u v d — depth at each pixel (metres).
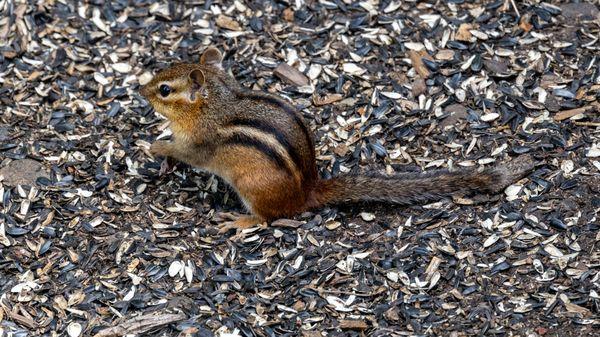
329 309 12.80
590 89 15.61
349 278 13.16
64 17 17.64
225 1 17.73
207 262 13.56
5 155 15.31
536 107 15.40
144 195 14.68
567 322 12.30
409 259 13.30
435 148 15.03
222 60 16.41
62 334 12.72
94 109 16.09
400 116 15.55
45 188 14.76
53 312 13.01
